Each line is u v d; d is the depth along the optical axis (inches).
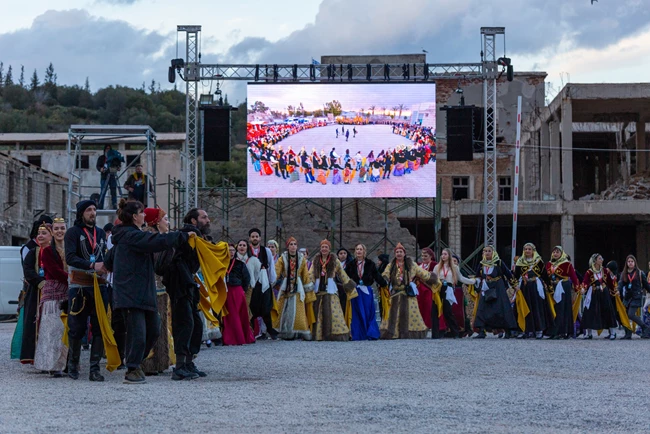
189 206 1104.2
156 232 349.1
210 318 376.8
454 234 1542.8
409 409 272.5
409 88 1136.2
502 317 685.3
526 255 697.0
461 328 708.0
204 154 1094.4
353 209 1446.9
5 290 1071.6
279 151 1141.1
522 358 483.8
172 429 231.0
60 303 372.5
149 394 306.7
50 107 5590.6
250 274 650.2
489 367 426.0
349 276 670.5
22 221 1672.0
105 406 275.1
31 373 394.6
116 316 366.3
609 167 1861.5
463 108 1092.5
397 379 363.9
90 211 366.9
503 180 1907.0
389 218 1451.8
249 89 1133.1
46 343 376.2
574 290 699.4
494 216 1095.6
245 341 609.9
